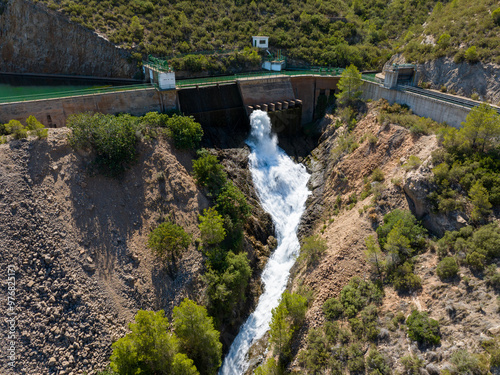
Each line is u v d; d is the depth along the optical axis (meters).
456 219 35.84
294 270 45.66
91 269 35.81
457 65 51.56
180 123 49.09
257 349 39.16
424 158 42.03
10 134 40.50
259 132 59.09
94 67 69.00
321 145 61.16
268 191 54.44
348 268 39.84
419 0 94.44
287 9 93.62
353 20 92.75
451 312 30.64
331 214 49.84
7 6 69.44
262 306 43.03
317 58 81.50
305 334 36.69
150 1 81.81
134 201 42.06
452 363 27.34
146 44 70.38
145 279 37.75
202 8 87.56
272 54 82.12
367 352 32.19
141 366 28.83
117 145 42.12
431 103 48.66
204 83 58.97
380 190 44.03
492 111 37.47
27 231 34.78
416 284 34.47
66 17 68.31
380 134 50.28
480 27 51.94
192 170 49.03
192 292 38.72
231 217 45.03
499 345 26.31
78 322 32.81
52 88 60.88
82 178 40.28
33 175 37.72
